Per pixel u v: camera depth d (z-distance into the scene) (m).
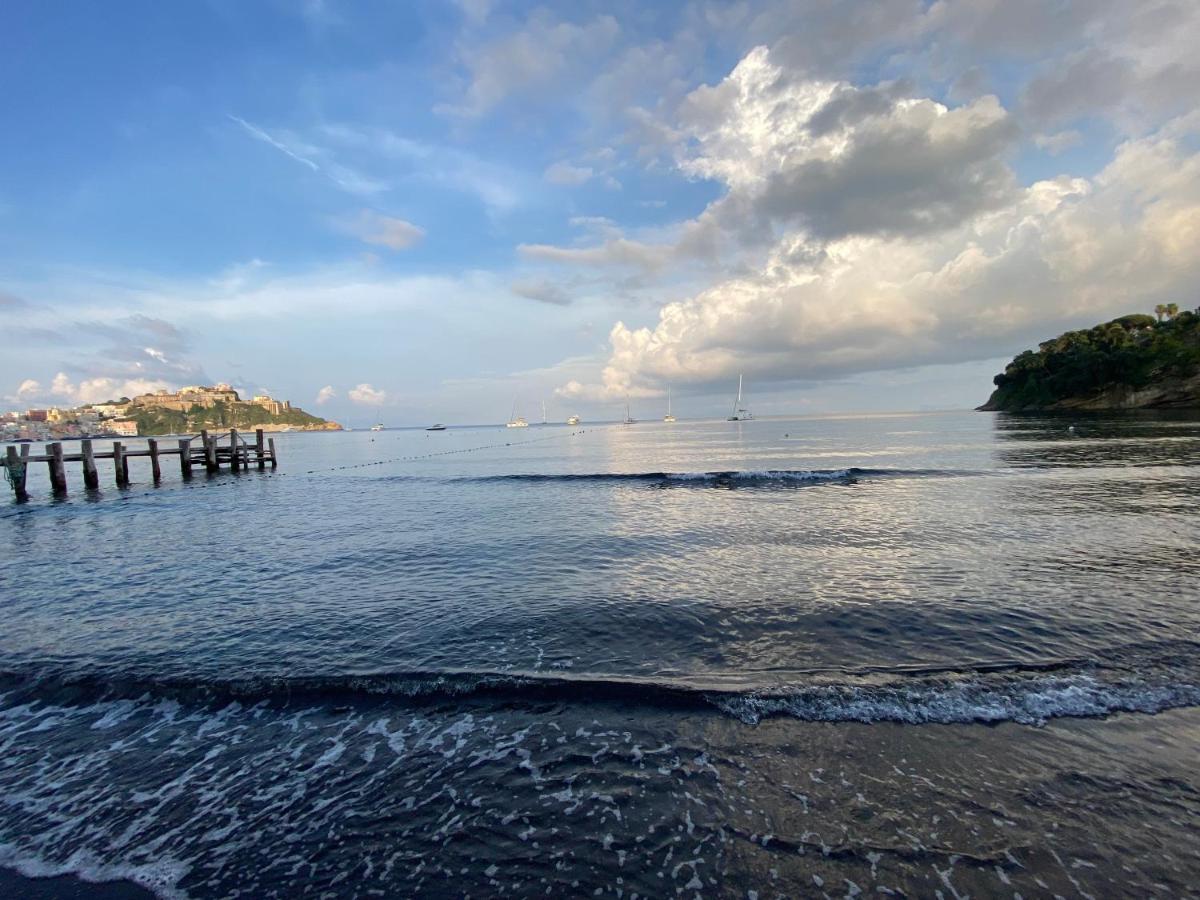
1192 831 4.07
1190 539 12.35
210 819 4.55
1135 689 5.93
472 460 49.50
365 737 5.59
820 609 8.60
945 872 3.79
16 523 20.17
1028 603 8.51
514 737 5.48
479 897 3.76
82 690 6.64
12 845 4.33
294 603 9.72
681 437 87.94
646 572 11.14
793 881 3.77
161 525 18.86
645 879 3.84
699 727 5.51
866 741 5.21
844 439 63.06
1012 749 5.02
